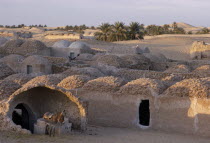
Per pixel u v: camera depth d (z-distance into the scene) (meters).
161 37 79.88
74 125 14.61
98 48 49.75
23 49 37.03
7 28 127.00
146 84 16.03
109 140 13.14
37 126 13.45
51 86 13.75
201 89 14.76
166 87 16.47
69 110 14.70
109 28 76.38
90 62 31.78
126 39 76.12
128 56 33.41
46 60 29.02
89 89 17.30
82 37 66.75
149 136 14.40
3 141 11.72
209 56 48.59
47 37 67.56
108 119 16.78
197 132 14.67
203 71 25.34
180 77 22.14
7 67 23.45
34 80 17.80
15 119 15.52
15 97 13.67
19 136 12.51
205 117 14.52
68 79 18.09
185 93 15.02
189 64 36.31
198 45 49.44
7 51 37.00
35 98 14.80
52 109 15.05
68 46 43.03
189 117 14.87
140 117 16.84
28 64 28.27
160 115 15.52
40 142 11.90
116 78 17.48
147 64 34.03
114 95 16.66
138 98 16.03
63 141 12.26
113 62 29.91
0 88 14.27
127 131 15.40
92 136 13.62
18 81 18.09
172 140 13.78
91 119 17.20
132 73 26.08
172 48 61.34
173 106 15.23
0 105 13.43
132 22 77.38
